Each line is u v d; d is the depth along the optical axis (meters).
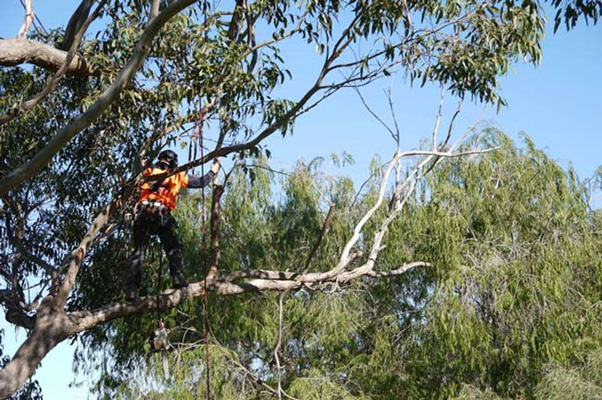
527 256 16.86
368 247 17.86
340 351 17.89
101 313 11.09
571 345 16.25
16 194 13.41
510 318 16.52
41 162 9.45
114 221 13.39
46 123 13.24
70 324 10.95
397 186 13.67
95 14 10.26
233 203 17.95
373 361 17.31
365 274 13.57
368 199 18.03
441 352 16.88
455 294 16.33
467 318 16.22
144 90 11.80
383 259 17.95
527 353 16.52
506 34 11.91
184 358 15.41
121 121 12.09
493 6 11.87
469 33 12.09
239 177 17.91
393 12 11.45
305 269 12.60
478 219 17.64
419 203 17.78
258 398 15.70
